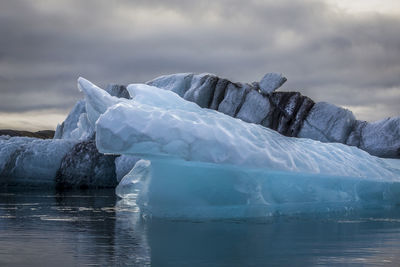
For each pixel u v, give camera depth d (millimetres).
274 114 21250
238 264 5199
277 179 10875
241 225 8445
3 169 21453
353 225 8523
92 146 21453
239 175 10055
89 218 9492
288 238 6973
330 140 20891
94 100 10695
